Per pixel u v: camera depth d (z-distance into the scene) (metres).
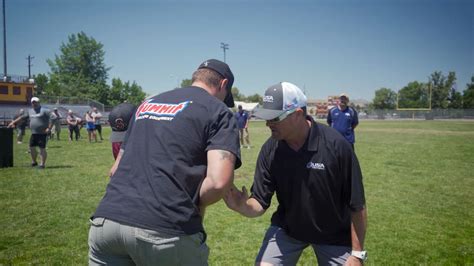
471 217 6.21
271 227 2.98
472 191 8.17
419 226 5.73
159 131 2.13
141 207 1.98
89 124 21.19
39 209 6.60
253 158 13.80
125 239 1.98
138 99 82.75
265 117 2.46
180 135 2.08
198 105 2.16
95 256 2.15
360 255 2.56
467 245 4.93
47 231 5.44
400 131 33.03
